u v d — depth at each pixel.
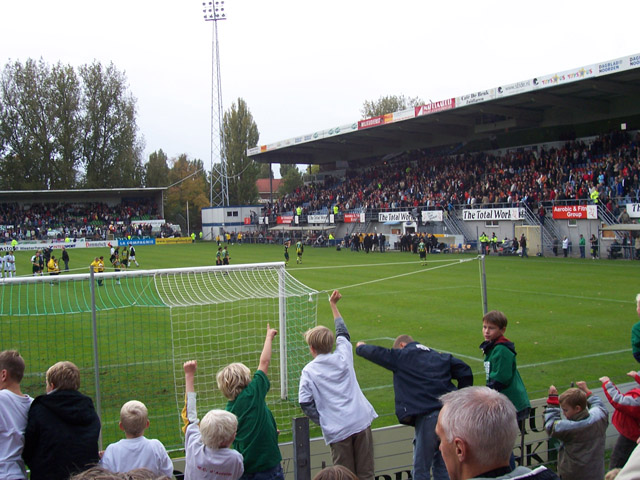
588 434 5.25
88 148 75.88
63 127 73.81
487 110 44.75
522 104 44.22
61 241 61.25
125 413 4.66
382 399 10.17
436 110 43.53
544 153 45.22
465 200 45.81
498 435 2.41
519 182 42.81
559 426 5.33
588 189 37.66
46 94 73.12
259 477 4.84
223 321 15.95
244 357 12.36
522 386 5.97
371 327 16.19
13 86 72.31
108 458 4.55
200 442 4.43
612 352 12.77
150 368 11.75
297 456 4.69
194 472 4.34
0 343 13.84
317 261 38.03
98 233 65.75
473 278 26.64
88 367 11.88
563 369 11.51
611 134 41.41
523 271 28.80
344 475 3.02
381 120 48.97
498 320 5.73
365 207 54.53
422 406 5.06
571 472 5.28
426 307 19.17
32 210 68.44
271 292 15.86
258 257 42.66
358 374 11.77
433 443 5.02
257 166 84.88
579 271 28.02
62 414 4.47
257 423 4.91
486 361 5.78
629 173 36.50
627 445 5.61
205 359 12.34
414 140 60.69
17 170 72.62
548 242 38.50
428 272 29.70
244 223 71.31
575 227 37.16
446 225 45.38
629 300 19.30
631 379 10.60
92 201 73.12
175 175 91.75
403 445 6.58
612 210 35.34
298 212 60.75
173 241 67.12
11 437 4.60
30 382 10.82
